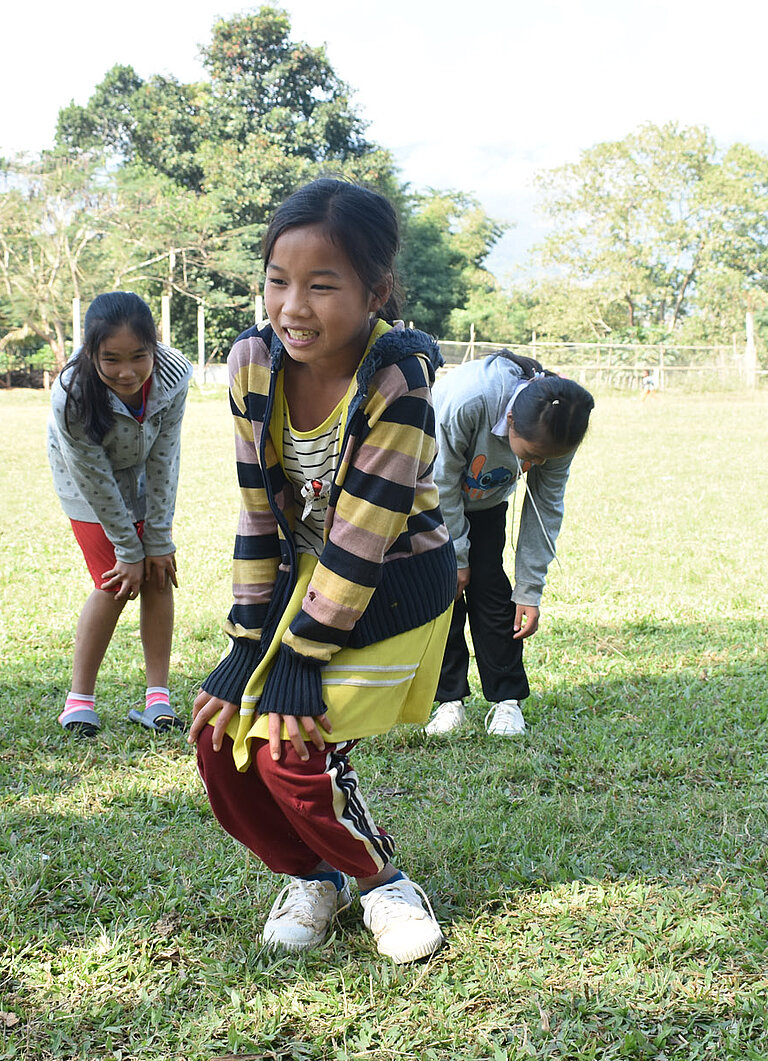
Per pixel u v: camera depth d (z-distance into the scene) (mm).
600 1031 2146
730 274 50750
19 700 4055
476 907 2586
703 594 5980
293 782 2170
